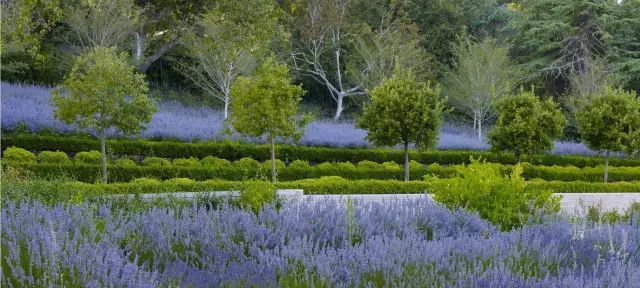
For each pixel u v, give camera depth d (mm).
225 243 5910
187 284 4473
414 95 21641
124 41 32844
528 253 5824
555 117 24406
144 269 4984
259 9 23844
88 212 6387
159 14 32062
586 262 6027
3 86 27109
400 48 36219
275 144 23516
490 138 25141
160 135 22281
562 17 42125
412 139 21625
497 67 35812
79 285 4246
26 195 9453
